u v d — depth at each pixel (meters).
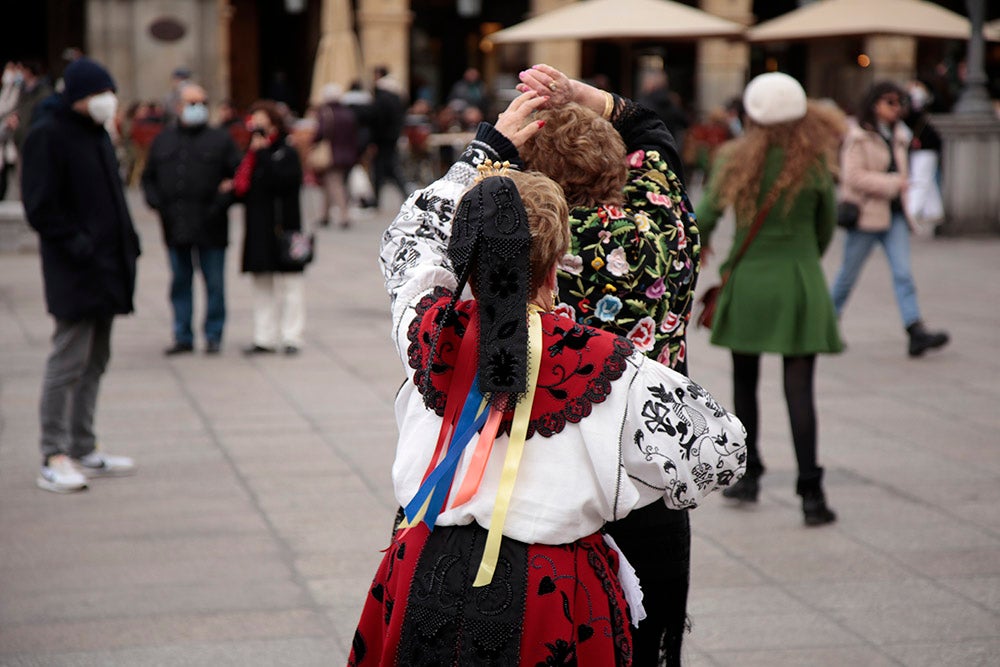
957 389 8.97
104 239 6.60
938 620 4.91
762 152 6.06
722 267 6.27
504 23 38.56
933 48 31.94
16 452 7.30
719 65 33.06
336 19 25.56
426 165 26.09
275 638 4.73
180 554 5.62
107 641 4.69
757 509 6.34
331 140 19.36
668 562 3.14
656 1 23.38
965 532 5.96
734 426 2.81
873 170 9.98
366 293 13.43
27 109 16.08
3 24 35.25
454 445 2.71
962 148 17.66
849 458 7.23
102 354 6.86
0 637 4.72
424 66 38.53
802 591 5.22
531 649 2.64
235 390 8.92
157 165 10.12
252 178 9.93
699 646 4.67
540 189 2.81
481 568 2.65
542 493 2.68
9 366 9.59
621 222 3.22
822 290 6.09
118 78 27.08
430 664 2.68
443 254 3.10
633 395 2.72
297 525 6.02
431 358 2.75
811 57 31.38
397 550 2.79
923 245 17.20
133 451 7.32
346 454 7.25
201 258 10.20
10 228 16.48
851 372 9.52
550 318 2.76
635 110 3.46
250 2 38.25
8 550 5.67
